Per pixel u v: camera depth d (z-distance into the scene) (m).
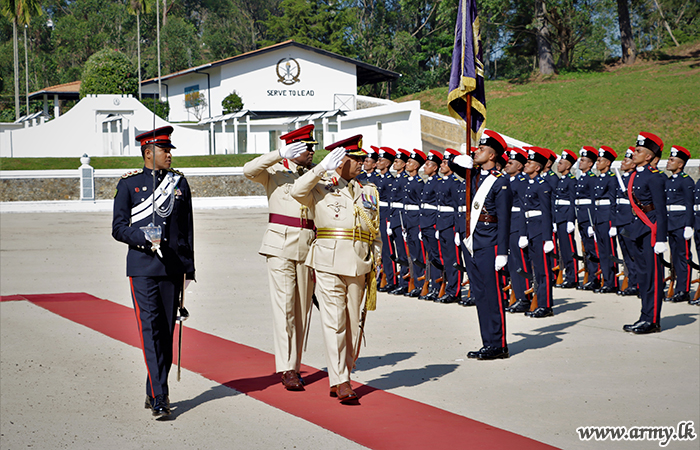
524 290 9.43
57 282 11.41
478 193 6.81
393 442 4.49
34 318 8.53
